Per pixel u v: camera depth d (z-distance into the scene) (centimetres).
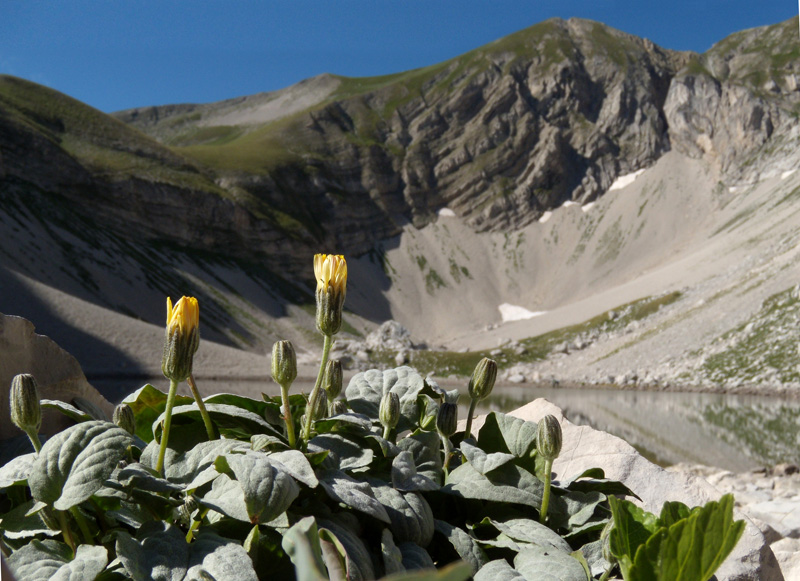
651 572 137
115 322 6825
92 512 194
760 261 8544
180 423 213
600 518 237
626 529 162
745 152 15350
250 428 218
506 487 220
